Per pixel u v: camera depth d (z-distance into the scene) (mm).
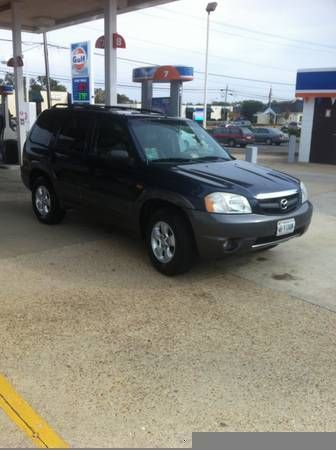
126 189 5664
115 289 4945
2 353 3654
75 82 16281
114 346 3795
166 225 5227
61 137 6898
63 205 6941
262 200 5055
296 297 4871
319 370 3525
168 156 5863
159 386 3271
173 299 4734
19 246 6309
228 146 35219
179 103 19984
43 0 12156
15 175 12516
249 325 4219
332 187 12320
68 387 3234
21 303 4559
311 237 7195
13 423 2857
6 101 14773
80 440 2729
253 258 6078
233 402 3117
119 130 5992
